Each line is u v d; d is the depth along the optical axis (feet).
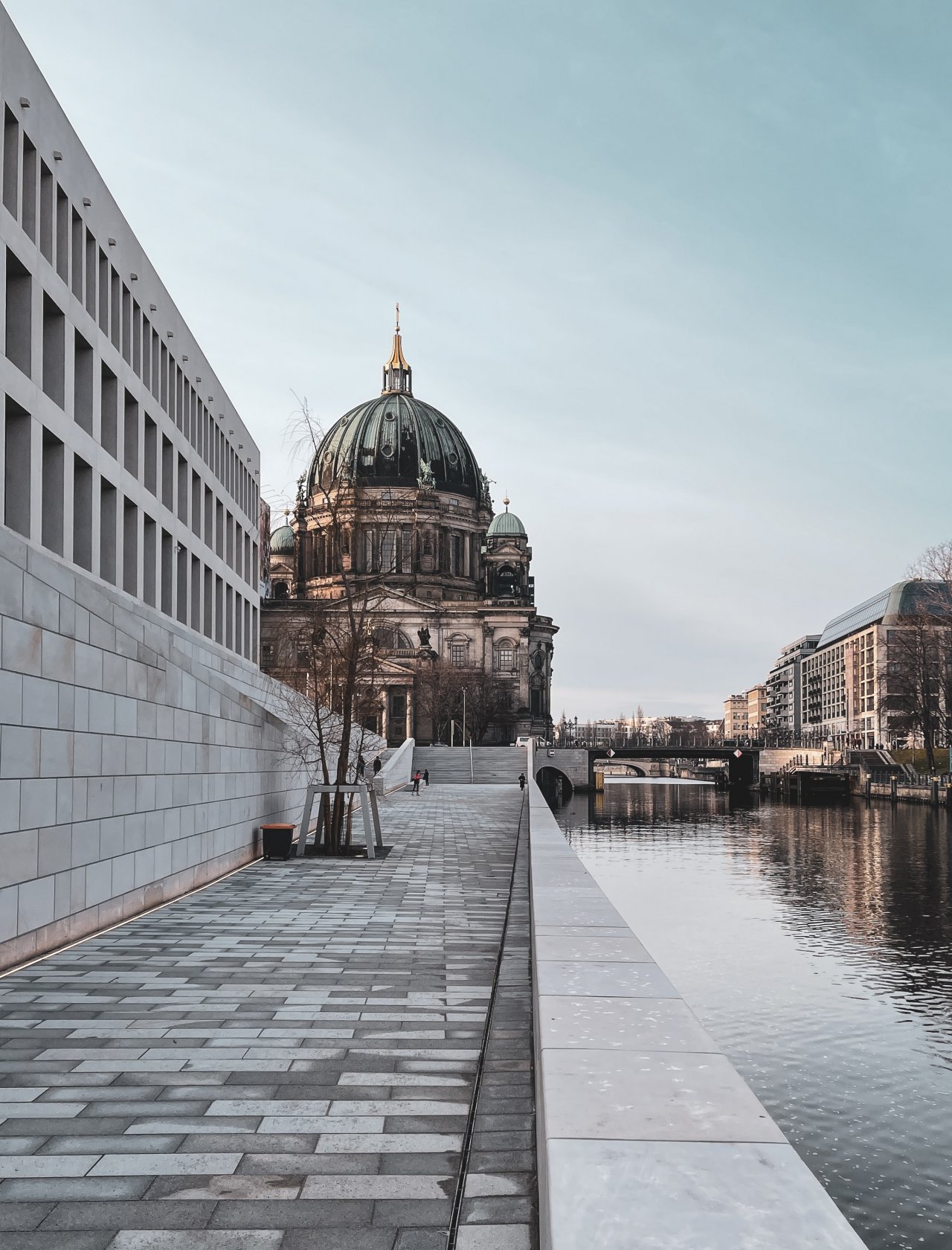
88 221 122.11
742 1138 14.67
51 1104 28.50
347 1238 20.42
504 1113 27.58
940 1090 81.15
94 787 55.93
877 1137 72.28
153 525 147.13
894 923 154.30
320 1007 39.78
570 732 577.84
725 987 114.32
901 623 404.57
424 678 481.87
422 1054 33.47
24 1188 22.86
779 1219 12.14
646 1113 15.69
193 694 74.69
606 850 251.60
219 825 82.53
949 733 392.68
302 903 68.49
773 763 539.70
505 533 609.83
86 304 121.90
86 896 55.11
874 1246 56.59
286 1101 28.76
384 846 111.24
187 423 168.96
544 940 31.14
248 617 220.64
